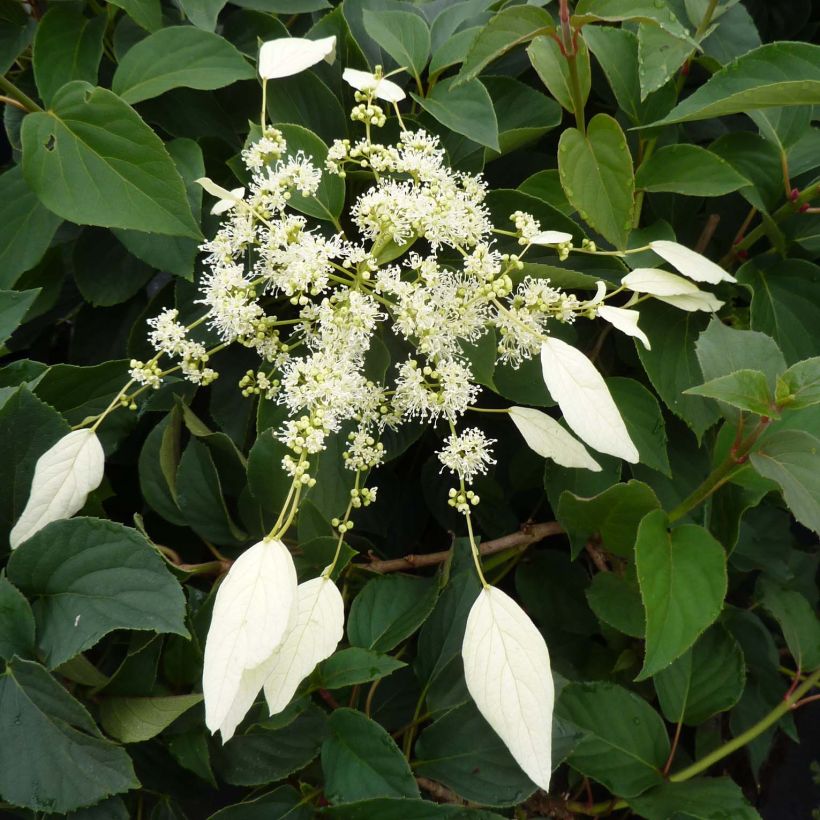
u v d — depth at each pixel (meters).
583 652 0.37
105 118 0.29
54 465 0.28
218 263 0.30
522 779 0.29
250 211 0.29
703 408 0.32
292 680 0.26
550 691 0.25
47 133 0.30
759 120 0.34
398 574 0.32
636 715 0.33
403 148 0.32
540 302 0.29
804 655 0.36
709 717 0.34
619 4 0.28
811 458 0.27
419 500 0.39
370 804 0.27
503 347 0.30
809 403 0.26
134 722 0.28
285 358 0.30
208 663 0.24
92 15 0.37
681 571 0.29
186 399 0.35
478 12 0.36
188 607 0.30
